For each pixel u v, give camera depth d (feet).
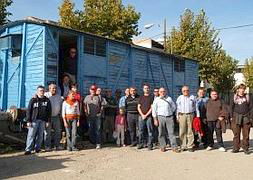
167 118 40.34
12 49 48.93
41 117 38.19
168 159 34.96
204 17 111.65
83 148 42.22
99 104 43.29
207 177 27.12
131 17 93.45
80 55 50.01
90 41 51.80
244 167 31.12
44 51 44.80
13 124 41.63
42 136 38.63
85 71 50.62
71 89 42.24
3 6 71.26
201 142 46.09
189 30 110.83
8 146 40.42
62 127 42.42
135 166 31.12
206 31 110.93
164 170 29.53
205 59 109.40
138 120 42.88
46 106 38.47
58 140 40.29
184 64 76.02
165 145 40.96
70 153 38.01
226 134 61.87
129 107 44.32
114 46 56.24
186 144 41.42
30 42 46.65
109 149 41.81
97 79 52.70
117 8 93.25
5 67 49.96
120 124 44.91
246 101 39.47
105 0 93.97
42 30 45.32
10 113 41.29
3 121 40.86
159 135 40.65
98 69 52.85
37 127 38.09
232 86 130.41
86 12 93.50
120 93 50.47
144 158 35.42
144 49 62.95
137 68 61.11
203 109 43.04
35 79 45.47
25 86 46.47
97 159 34.42
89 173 28.12
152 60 65.21
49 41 45.65
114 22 92.53
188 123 41.04
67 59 50.88
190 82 78.13
